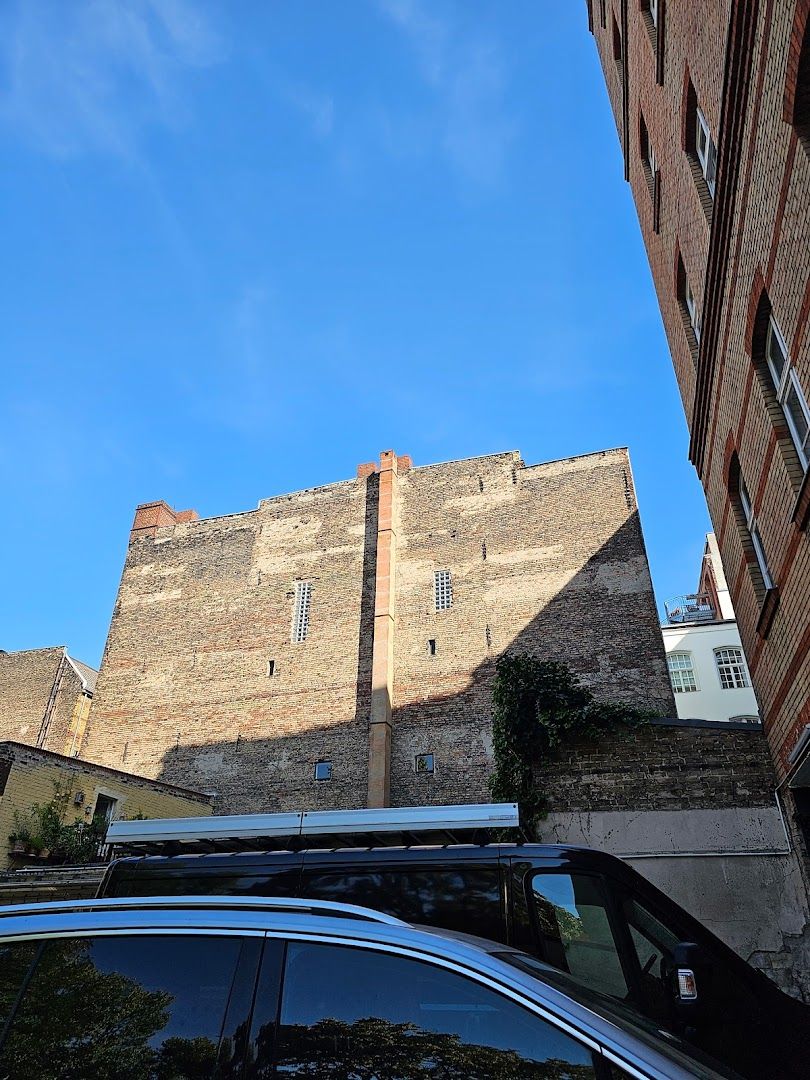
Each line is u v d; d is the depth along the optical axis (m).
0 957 2.74
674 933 5.21
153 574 33.44
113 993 2.60
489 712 25.12
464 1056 2.30
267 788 26.61
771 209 6.85
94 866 14.16
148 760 28.94
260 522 32.69
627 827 10.20
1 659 38.06
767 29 6.26
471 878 5.41
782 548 8.52
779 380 7.87
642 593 25.23
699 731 10.53
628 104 14.75
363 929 2.63
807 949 9.11
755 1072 4.49
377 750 25.19
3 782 16.73
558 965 4.85
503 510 28.83
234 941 2.65
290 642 29.33
